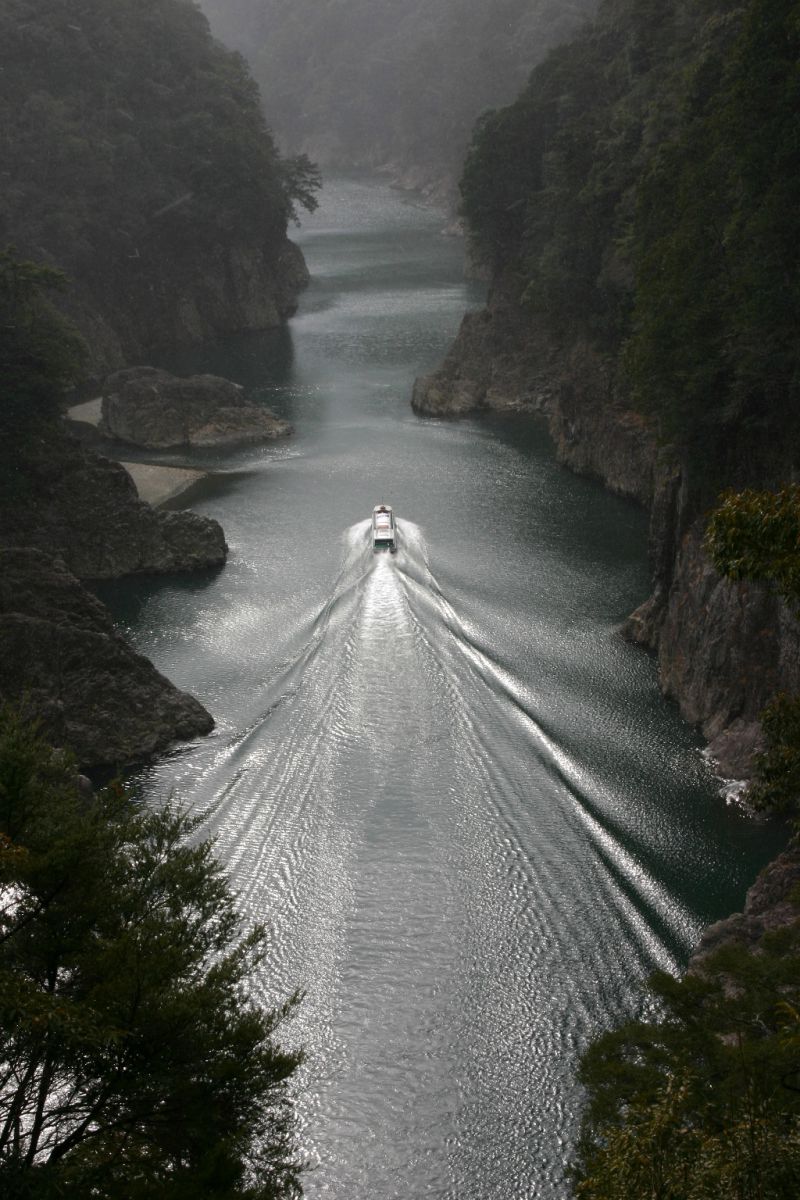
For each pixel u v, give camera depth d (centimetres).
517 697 6100
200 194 17062
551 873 4734
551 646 6744
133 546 8138
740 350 5734
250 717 6072
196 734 5900
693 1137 1989
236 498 9700
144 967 2395
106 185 15875
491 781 5338
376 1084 3766
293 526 8988
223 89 18288
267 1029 2664
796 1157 1869
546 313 11769
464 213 14188
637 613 6850
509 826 5022
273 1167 2833
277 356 15125
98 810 2816
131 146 16338
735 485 6119
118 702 5834
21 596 6078
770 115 5553
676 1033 2483
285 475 10306
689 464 6369
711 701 5775
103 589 7975
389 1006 4081
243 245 17550
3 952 2506
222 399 11588
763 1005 2467
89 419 12400
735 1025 2475
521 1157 3509
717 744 5562
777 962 2559
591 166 11162
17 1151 2305
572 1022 4006
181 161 17050
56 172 15338
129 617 7450
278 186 18312
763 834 5003
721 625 5756
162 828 2970
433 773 5412
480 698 6047
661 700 6175
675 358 6156
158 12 18125
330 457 10800
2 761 2577
